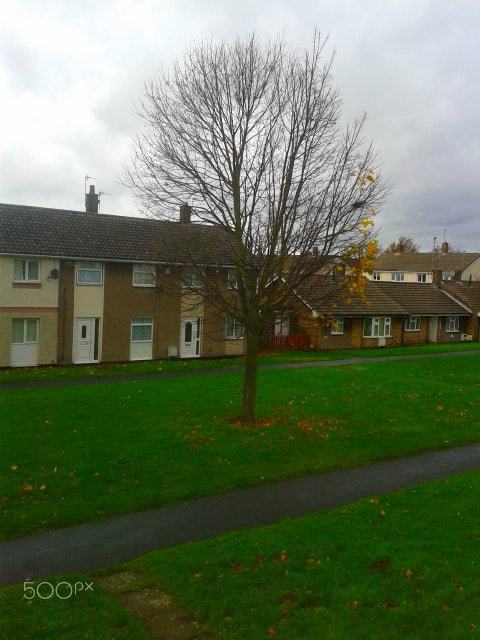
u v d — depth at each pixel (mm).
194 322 33781
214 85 14836
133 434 14055
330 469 12242
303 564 7633
